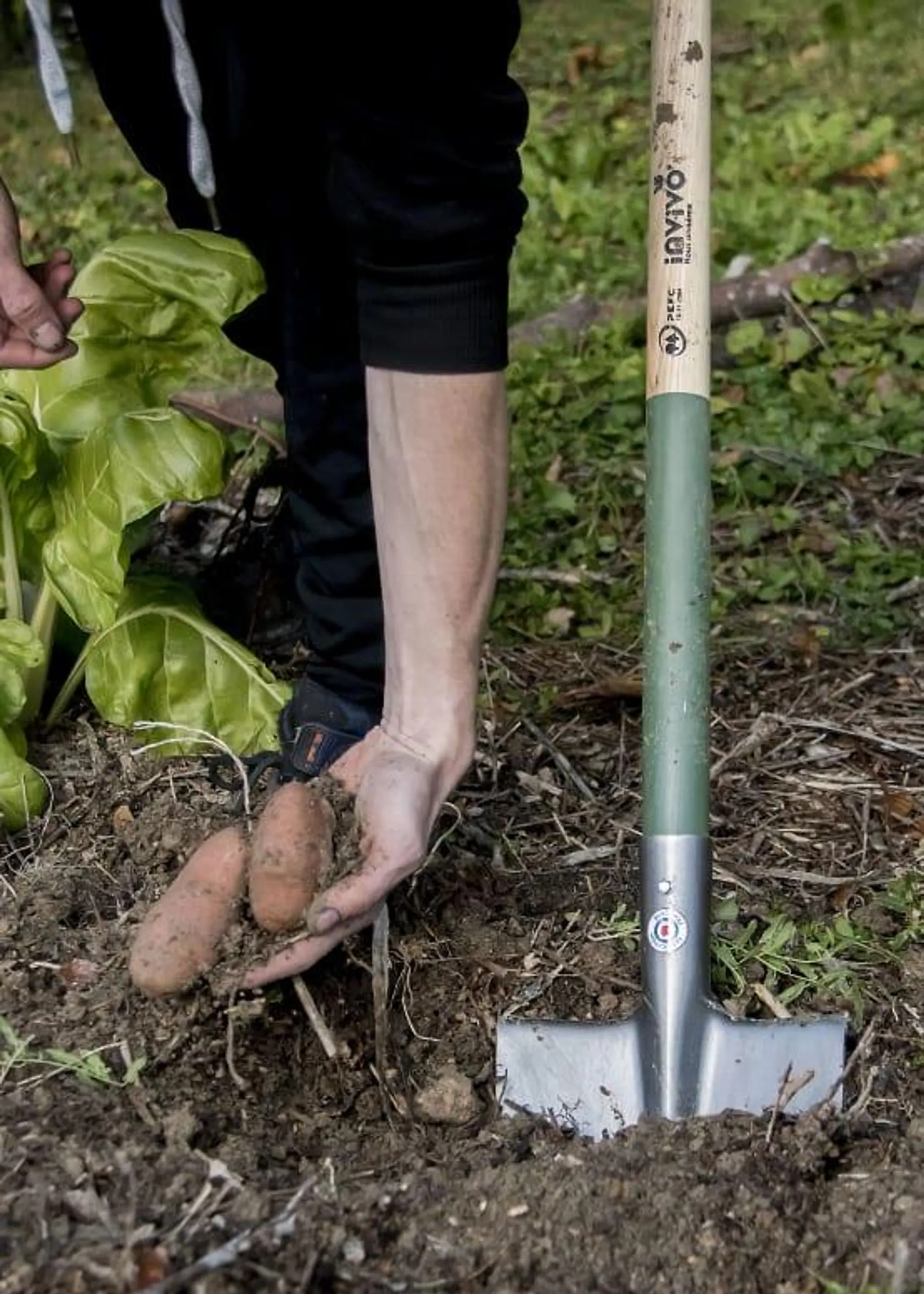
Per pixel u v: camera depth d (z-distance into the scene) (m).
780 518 3.73
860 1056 2.15
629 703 3.04
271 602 3.17
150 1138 1.95
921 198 5.38
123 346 2.78
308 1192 1.85
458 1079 2.14
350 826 2.13
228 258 2.71
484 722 2.96
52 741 2.83
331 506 2.45
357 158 2.05
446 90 2.01
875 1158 1.98
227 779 2.66
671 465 2.15
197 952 2.10
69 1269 1.72
